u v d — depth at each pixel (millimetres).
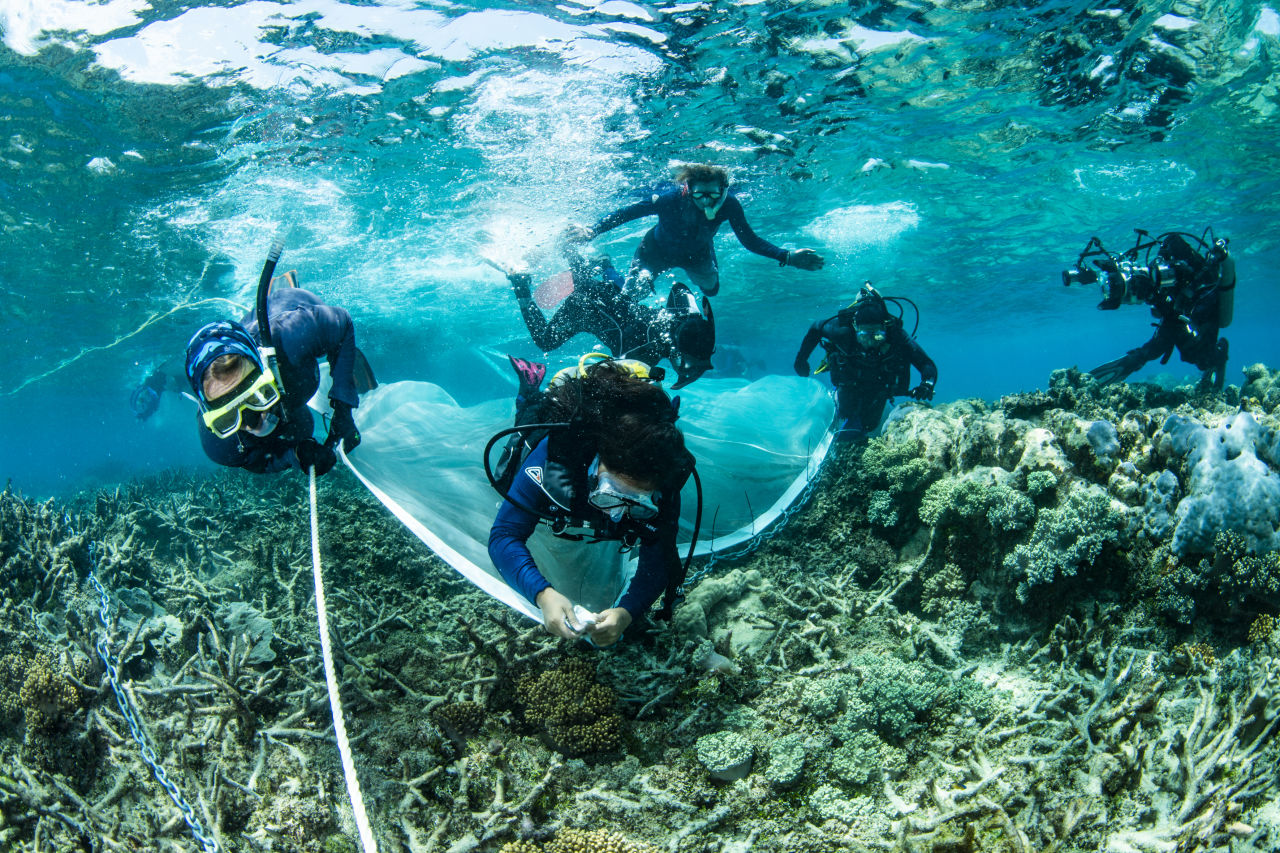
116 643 3312
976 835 2480
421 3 6754
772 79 8523
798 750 2881
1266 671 2715
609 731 2982
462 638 3748
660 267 6535
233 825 2586
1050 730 2859
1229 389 5660
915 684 3111
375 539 4828
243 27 6902
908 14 7594
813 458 4961
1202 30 8438
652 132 9305
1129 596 3445
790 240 15820
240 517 5852
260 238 11906
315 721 3068
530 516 2477
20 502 4727
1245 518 3078
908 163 11883
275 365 2752
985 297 26125
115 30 6836
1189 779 2424
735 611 3908
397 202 10719
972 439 4172
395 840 2533
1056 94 9734
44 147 8805
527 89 8117
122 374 25703
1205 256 6324
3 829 2578
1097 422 3848
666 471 2178
